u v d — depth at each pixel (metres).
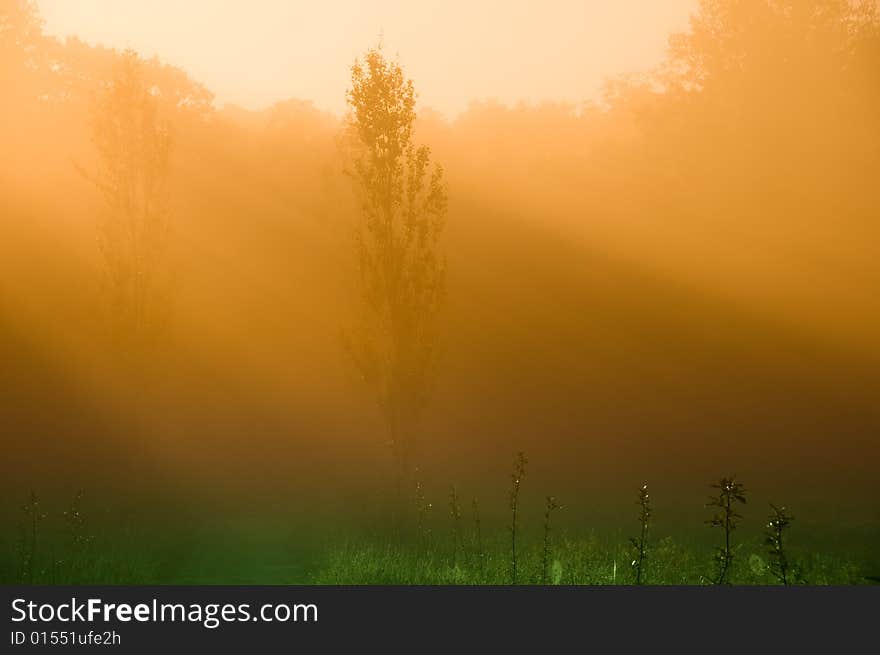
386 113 43.88
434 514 41.84
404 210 43.44
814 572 22.91
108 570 24.75
